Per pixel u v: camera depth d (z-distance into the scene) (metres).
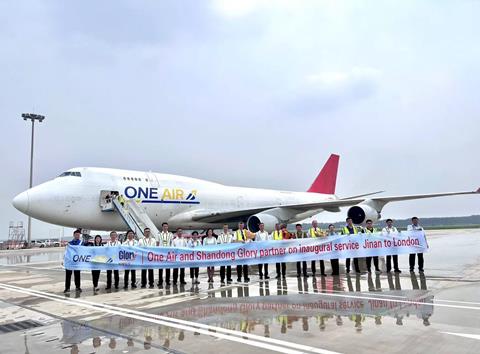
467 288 8.84
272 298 8.39
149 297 8.99
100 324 6.40
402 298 7.88
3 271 16.03
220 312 7.10
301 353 4.68
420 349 4.70
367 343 4.98
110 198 19.48
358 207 18.77
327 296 8.41
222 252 11.42
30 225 41.97
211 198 24.77
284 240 11.87
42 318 6.97
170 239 11.92
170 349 4.97
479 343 4.88
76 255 10.15
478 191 17.77
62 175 19.25
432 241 28.39
